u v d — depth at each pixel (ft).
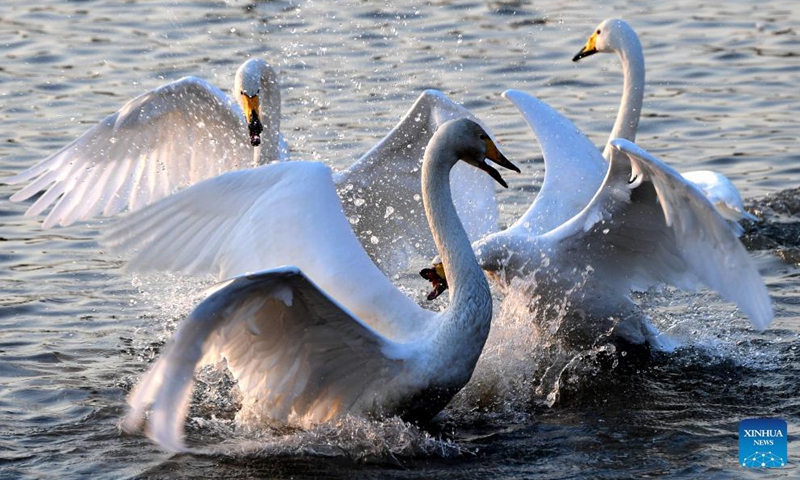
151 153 46.85
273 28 83.66
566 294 40.63
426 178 34.99
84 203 45.73
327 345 33.12
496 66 75.05
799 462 32.48
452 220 34.63
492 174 35.65
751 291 34.04
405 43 80.02
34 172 44.73
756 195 55.52
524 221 42.52
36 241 51.88
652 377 39.70
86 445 34.14
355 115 66.08
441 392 33.96
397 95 69.36
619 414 36.65
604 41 51.11
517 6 89.45
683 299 46.75
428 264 49.03
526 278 40.29
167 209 33.24
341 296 34.24
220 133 47.67
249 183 34.42
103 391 37.99
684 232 35.29
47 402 37.11
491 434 35.37
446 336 33.63
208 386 39.11
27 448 33.83
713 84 71.87
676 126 65.36
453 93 69.82
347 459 33.37
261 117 48.19
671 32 82.48
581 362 40.63
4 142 62.39
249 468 32.81
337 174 45.29
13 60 76.64
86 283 47.57
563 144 44.62
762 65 74.95
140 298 46.34
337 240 34.63
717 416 36.27
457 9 88.58
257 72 46.19
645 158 34.32
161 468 32.65
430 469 32.73
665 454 33.42
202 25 84.64
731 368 40.04
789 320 43.50
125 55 77.92
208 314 29.19
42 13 87.76
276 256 33.81
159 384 28.84
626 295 41.09
